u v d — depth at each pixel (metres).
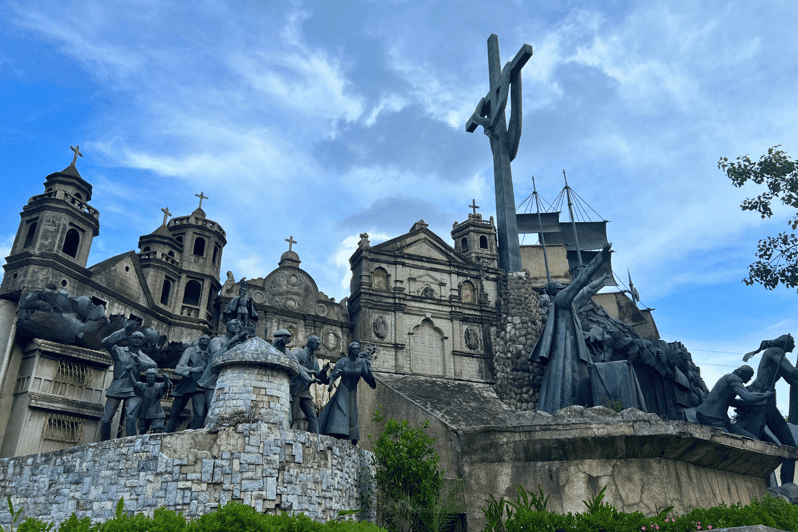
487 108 51.91
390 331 39.19
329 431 22.25
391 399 28.86
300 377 20.86
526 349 39.69
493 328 41.81
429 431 25.39
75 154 31.81
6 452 24.50
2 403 25.11
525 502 19.47
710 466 23.91
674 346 39.34
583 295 36.06
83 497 16.88
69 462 17.62
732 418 30.89
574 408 24.33
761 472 26.14
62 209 29.39
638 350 33.84
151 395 21.70
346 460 20.58
